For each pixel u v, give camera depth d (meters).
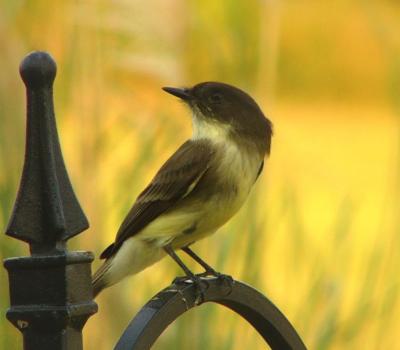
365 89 23.41
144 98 9.96
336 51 11.65
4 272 8.55
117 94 9.92
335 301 9.23
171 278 9.18
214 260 9.02
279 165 10.03
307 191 15.88
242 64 10.03
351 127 23.84
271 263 9.52
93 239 9.30
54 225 4.52
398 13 10.94
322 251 9.55
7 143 8.70
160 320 5.29
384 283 9.45
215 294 5.85
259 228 9.05
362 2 10.91
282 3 10.48
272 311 5.92
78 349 4.56
